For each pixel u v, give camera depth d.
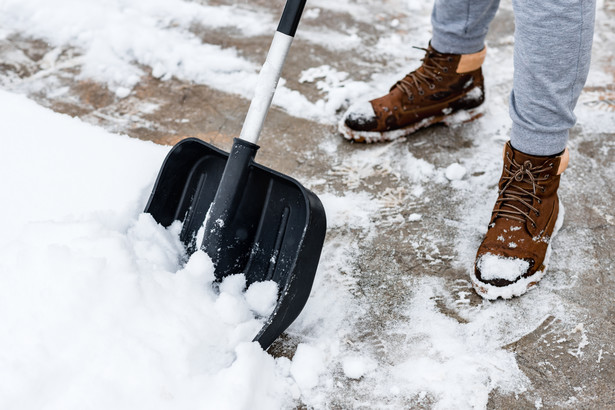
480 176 1.58
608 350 1.15
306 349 1.13
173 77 1.93
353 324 1.21
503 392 1.08
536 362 1.13
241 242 1.18
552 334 1.18
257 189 1.19
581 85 1.17
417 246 1.38
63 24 2.12
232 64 1.99
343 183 1.56
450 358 1.14
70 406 0.92
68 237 1.10
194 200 1.27
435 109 1.69
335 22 2.21
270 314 1.10
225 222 1.13
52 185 1.31
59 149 1.39
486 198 1.51
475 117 1.76
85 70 1.94
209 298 1.10
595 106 1.81
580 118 1.77
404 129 1.70
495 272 1.24
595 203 1.49
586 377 1.11
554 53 1.11
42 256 1.05
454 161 1.63
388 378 1.11
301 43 2.09
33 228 1.13
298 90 1.88
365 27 2.19
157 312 1.03
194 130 1.73
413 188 1.54
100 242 1.08
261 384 1.06
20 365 0.94
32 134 1.43
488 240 1.30
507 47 2.09
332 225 1.44
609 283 1.29
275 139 1.70
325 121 1.77
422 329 1.20
